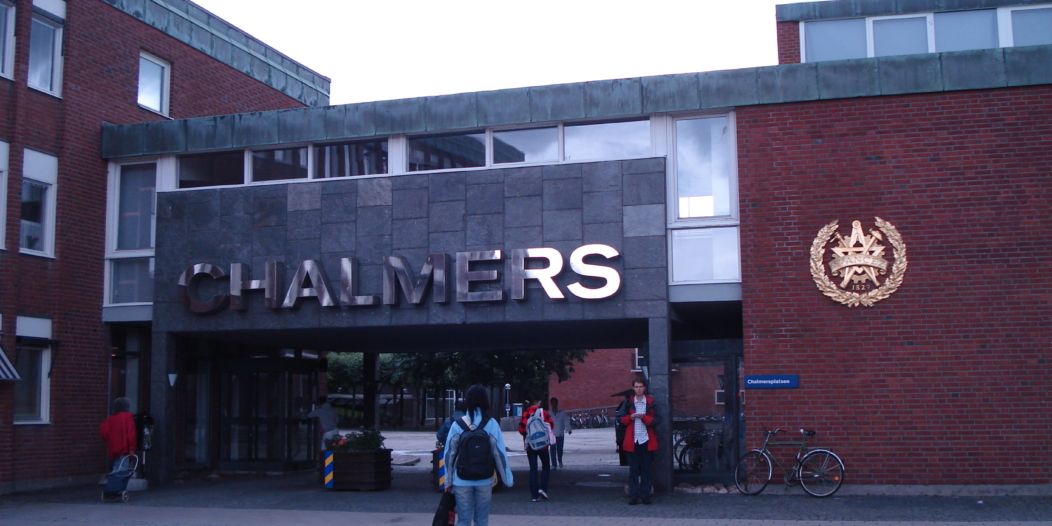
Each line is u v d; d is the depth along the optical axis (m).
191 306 17.03
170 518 13.30
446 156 16.52
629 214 15.30
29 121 17.36
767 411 14.43
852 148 14.66
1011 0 17.00
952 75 14.40
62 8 18.17
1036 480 13.53
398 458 26.19
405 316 16.02
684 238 15.33
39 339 17.22
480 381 32.34
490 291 15.44
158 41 20.50
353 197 16.62
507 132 16.28
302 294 16.41
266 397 20.06
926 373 14.02
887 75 14.59
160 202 17.72
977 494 13.62
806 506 13.10
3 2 17.19
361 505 14.45
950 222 14.22
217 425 20.19
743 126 15.09
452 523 9.04
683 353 15.36
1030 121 14.18
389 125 16.61
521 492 15.86
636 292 15.08
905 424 13.98
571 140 15.94
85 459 17.97
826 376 14.30
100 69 18.86
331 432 18.03
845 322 14.35
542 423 14.82
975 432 13.77
